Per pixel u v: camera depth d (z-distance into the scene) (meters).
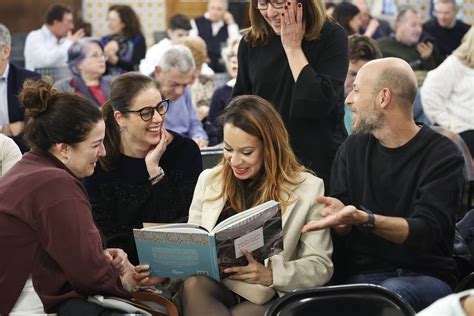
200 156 5.19
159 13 14.33
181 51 6.82
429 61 10.51
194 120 7.71
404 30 10.49
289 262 4.32
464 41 8.13
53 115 4.08
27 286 4.09
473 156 7.32
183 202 5.04
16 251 4.00
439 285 4.34
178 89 6.84
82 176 4.24
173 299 4.48
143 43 11.43
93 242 3.99
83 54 8.28
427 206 4.33
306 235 4.43
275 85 5.23
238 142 4.38
